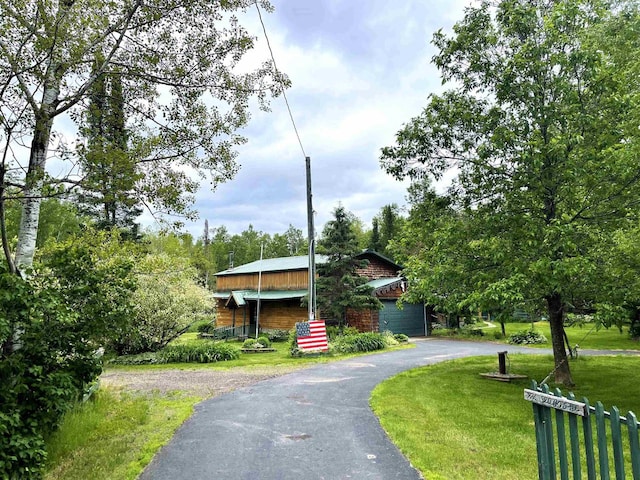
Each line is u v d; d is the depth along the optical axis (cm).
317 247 1969
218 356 1439
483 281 860
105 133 520
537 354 1498
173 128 579
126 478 446
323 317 2189
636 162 654
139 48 571
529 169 826
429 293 995
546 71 820
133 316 591
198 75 603
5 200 496
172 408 754
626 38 802
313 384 970
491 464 472
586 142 780
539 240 790
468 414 686
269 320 2595
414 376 1052
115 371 1225
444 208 998
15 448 406
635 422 279
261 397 838
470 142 929
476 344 1933
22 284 427
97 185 476
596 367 1154
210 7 575
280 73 643
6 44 433
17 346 481
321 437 578
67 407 495
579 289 846
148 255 1572
